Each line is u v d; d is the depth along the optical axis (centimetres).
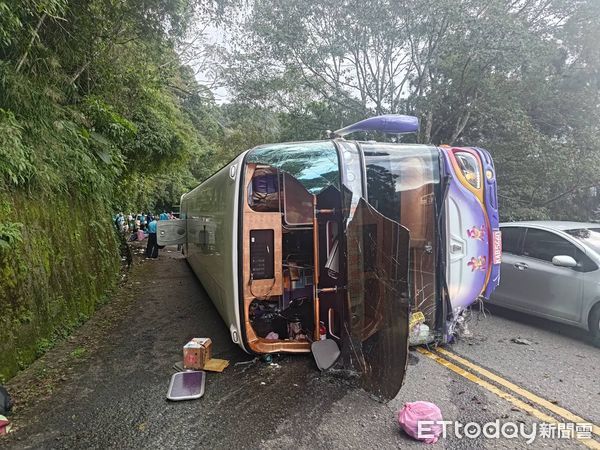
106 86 943
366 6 1206
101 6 695
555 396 378
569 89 1227
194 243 947
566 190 1128
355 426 337
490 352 488
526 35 1045
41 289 539
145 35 862
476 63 1149
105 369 477
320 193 476
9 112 482
